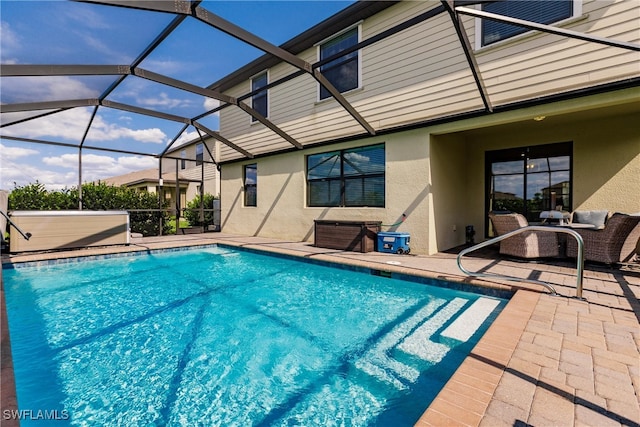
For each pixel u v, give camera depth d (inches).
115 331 148.0
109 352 128.3
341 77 323.9
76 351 129.3
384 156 288.5
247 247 319.9
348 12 293.4
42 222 279.3
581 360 85.0
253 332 145.3
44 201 353.1
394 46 280.2
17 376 111.0
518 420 61.6
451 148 292.7
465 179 323.0
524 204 289.1
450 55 247.3
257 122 417.4
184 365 118.3
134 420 89.2
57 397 99.4
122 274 251.3
